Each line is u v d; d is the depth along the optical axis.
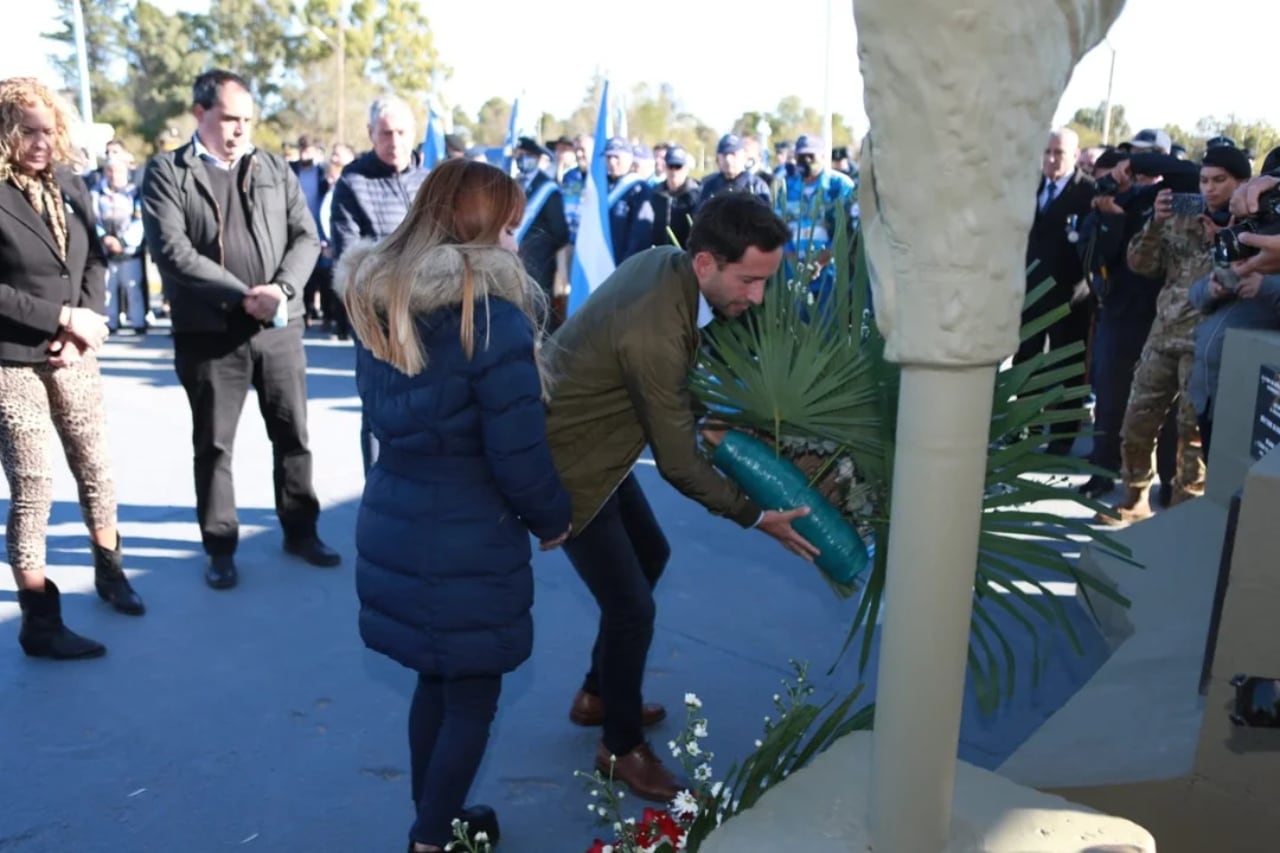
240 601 4.01
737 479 2.23
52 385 3.53
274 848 2.54
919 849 1.40
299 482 4.36
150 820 2.63
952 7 1.05
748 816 1.52
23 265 3.21
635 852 1.91
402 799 2.74
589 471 2.42
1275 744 1.88
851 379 2.16
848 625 3.84
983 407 1.23
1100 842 1.46
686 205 8.37
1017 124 1.11
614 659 2.64
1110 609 3.25
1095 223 5.43
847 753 1.69
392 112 4.45
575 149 10.09
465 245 2.06
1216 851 1.98
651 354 2.20
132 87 43.84
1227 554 1.83
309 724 3.10
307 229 4.22
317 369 9.07
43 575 3.46
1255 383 3.31
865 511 2.21
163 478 5.66
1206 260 4.49
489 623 2.16
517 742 3.03
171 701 3.22
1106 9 1.18
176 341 4.00
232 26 45.16
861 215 1.25
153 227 3.86
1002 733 3.06
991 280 1.16
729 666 3.52
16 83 3.15
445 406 2.07
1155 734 2.16
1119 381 5.38
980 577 2.06
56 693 3.26
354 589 4.14
